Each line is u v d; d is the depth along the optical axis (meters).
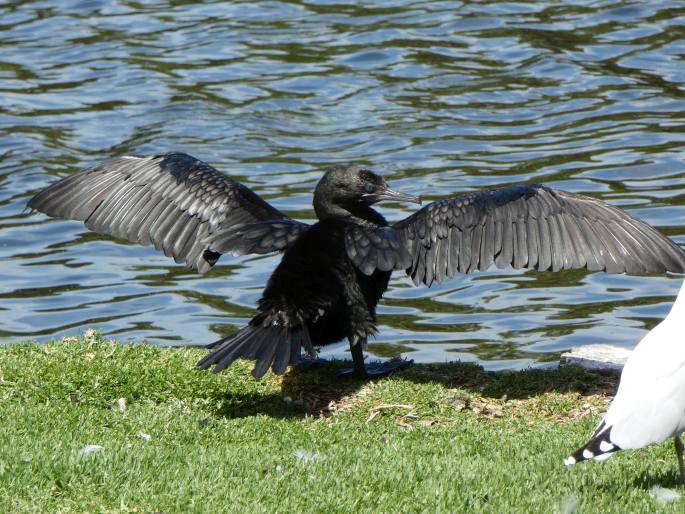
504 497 8.41
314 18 28.80
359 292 10.88
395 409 10.98
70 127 22.77
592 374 11.81
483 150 21.56
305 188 20.19
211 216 11.41
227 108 23.67
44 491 8.20
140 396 11.05
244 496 8.29
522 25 27.66
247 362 11.96
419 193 19.70
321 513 8.06
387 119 23.12
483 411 11.01
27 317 16.05
